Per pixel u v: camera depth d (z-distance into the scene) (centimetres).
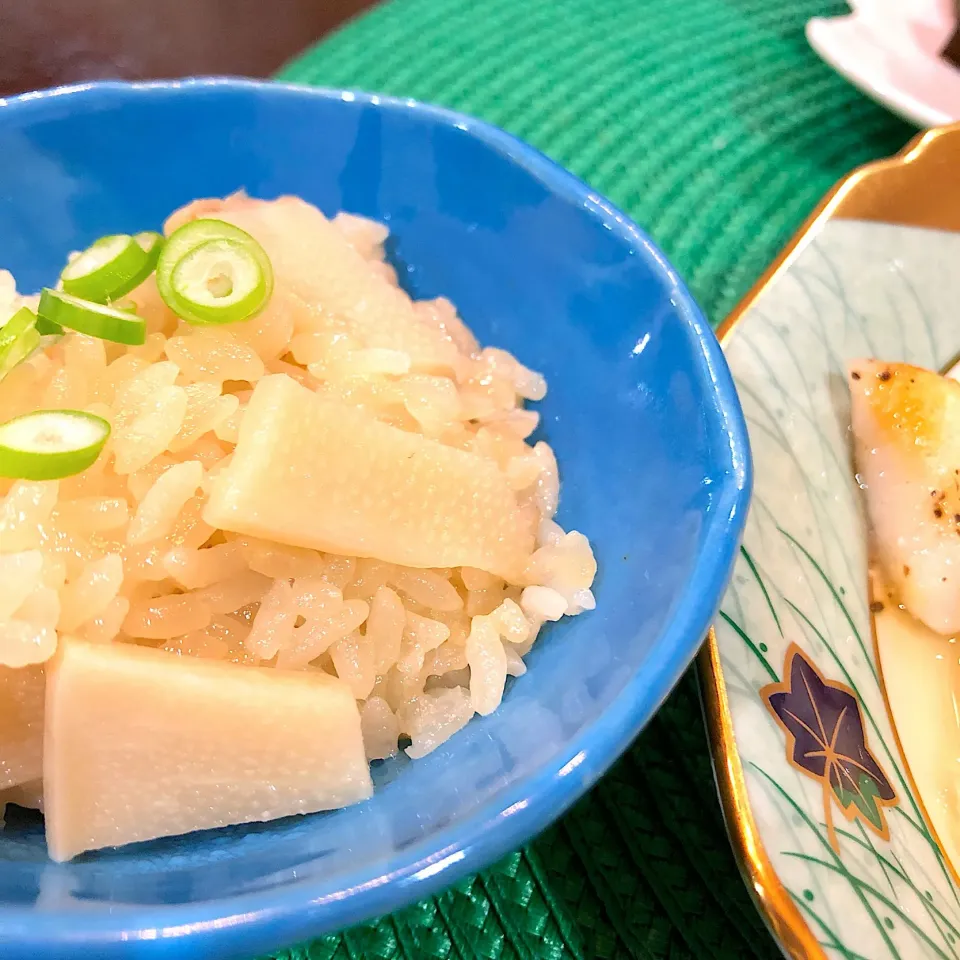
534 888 10
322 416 10
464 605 11
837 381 13
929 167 13
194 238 11
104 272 11
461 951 10
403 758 10
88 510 10
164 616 10
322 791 9
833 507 12
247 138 12
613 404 11
